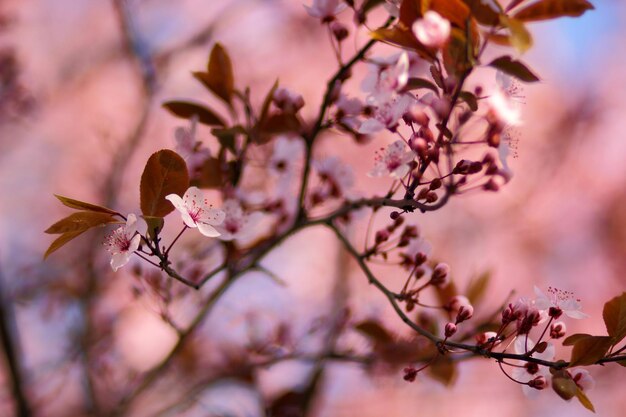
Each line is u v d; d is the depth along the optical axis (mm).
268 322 895
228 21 1569
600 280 1871
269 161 773
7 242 1578
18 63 1236
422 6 622
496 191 645
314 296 1478
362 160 1703
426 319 770
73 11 1681
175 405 854
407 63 634
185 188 635
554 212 1904
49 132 1605
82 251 1062
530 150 1940
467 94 623
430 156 630
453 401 1477
